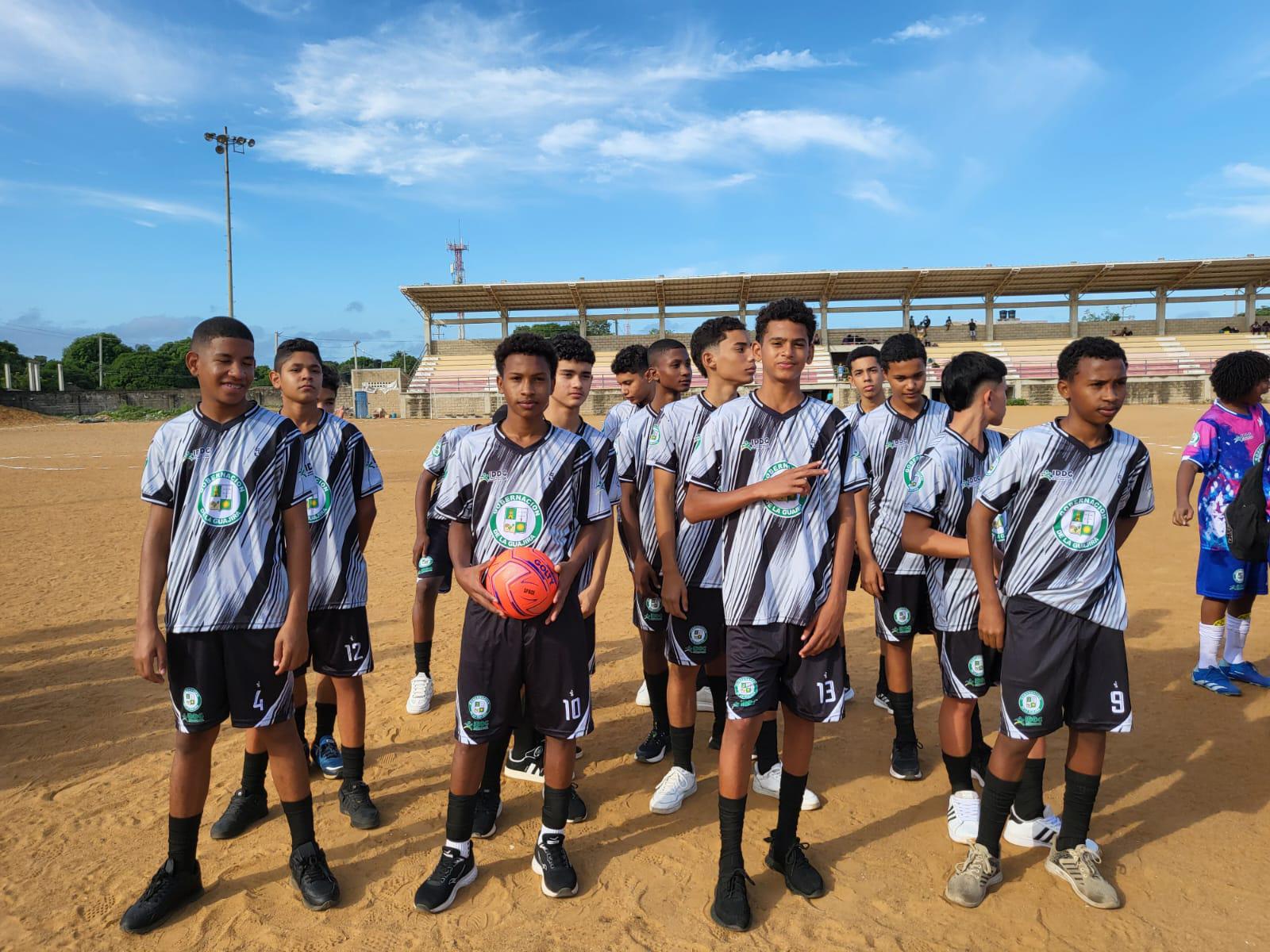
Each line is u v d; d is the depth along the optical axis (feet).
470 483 9.98
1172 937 8.85
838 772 13.23
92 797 12.32
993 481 9.82
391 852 10.70
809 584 9.40
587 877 10.12
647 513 14.02
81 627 21.71
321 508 11.87
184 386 242.58
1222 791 12.23
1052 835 10.80
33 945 8.76
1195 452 16.22
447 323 169.27
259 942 8.84
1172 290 158.92
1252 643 19.27
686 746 12.25
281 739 9.53
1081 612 9.38
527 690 9.86
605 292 154.30
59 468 65.21
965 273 146.30
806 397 10.05
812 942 8.80
